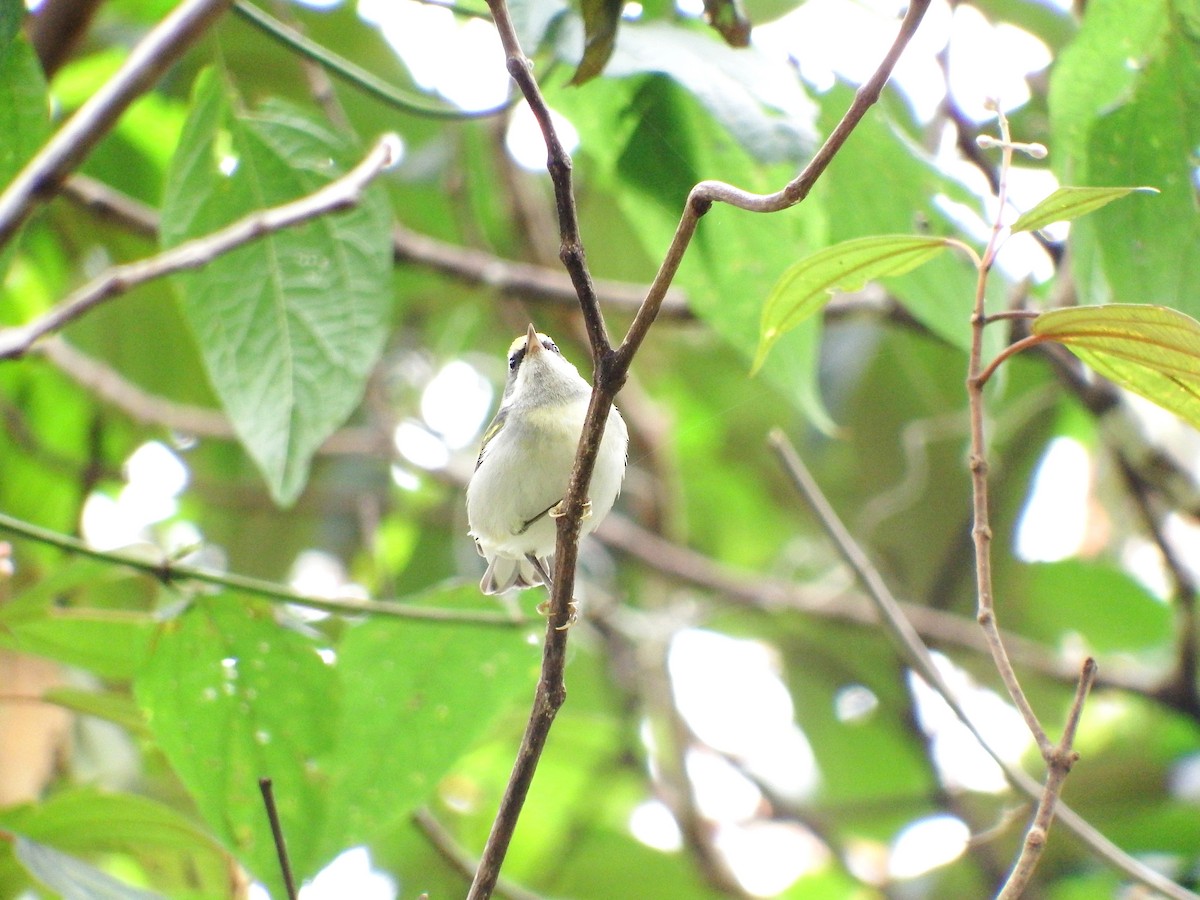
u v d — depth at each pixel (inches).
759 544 366.3
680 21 161.0
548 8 137.1
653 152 161.5
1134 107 142.9
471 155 267.4
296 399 159.6
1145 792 290.4
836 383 301.7
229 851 153.6
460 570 313.0
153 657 151.7
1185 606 256.7
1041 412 297.0
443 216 280.8
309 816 155.1
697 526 365.1
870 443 321.1
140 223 220.2
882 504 306.8
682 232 100.7
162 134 249.4
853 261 112.3
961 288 162.2
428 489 323.6
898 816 319.0
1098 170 144.8
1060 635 329.7
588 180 256.1
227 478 306.0
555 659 114.9
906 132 214.5
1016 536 307.0
